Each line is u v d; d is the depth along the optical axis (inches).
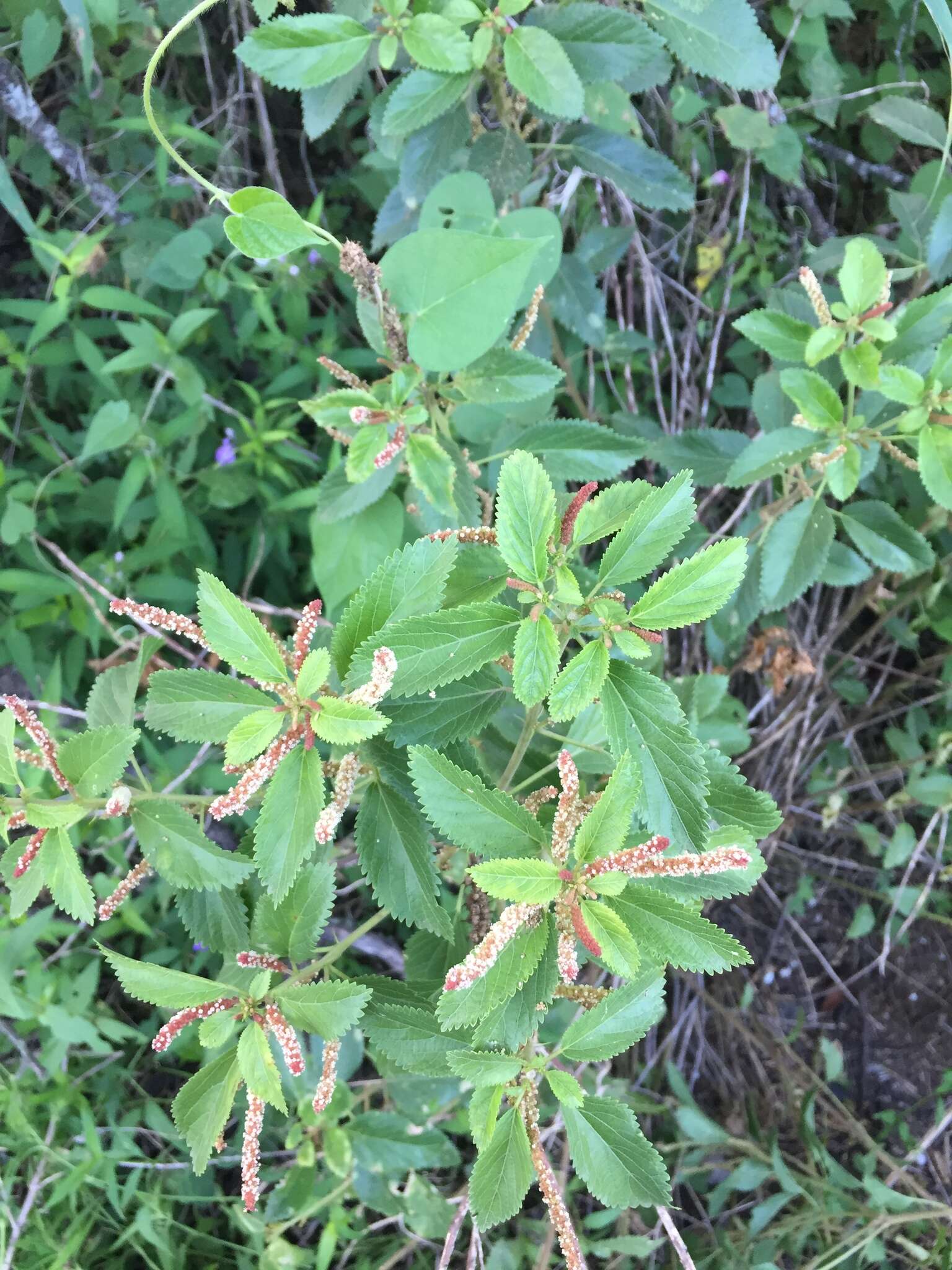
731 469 23.9
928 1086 35.0
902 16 32.8
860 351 20.5
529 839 13.3
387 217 26.5
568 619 13.6
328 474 22.9
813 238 34.9
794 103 32.0
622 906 13.3
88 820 26.3
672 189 25.9
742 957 12.9
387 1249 28.2
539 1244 28.0
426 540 14.4
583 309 27.7
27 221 26.1
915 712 35.0
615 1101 14.4
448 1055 13.9
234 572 32.3
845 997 36.3
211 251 30.2
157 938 29.2
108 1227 27.3
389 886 15.6
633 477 34.0
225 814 13.3
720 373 34.9
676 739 13.1
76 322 30.5
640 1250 24.9
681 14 22.9
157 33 29.2
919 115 27.6
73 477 30.0
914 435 21.4
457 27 20.1
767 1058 34.9
